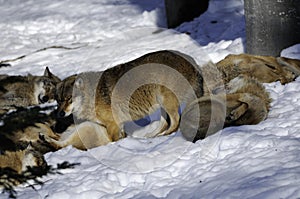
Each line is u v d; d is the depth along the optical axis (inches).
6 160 541.6
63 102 641.0
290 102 626.2
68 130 623.5
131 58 841.5
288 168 458.6
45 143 604.4
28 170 494.6
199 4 1176.8
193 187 473.1
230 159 504.1
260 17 771.4
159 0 1391.5
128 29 1184.2
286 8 751.7
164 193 476.1
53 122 626.8
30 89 804.6
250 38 792.3
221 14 1168.8
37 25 1272.1
